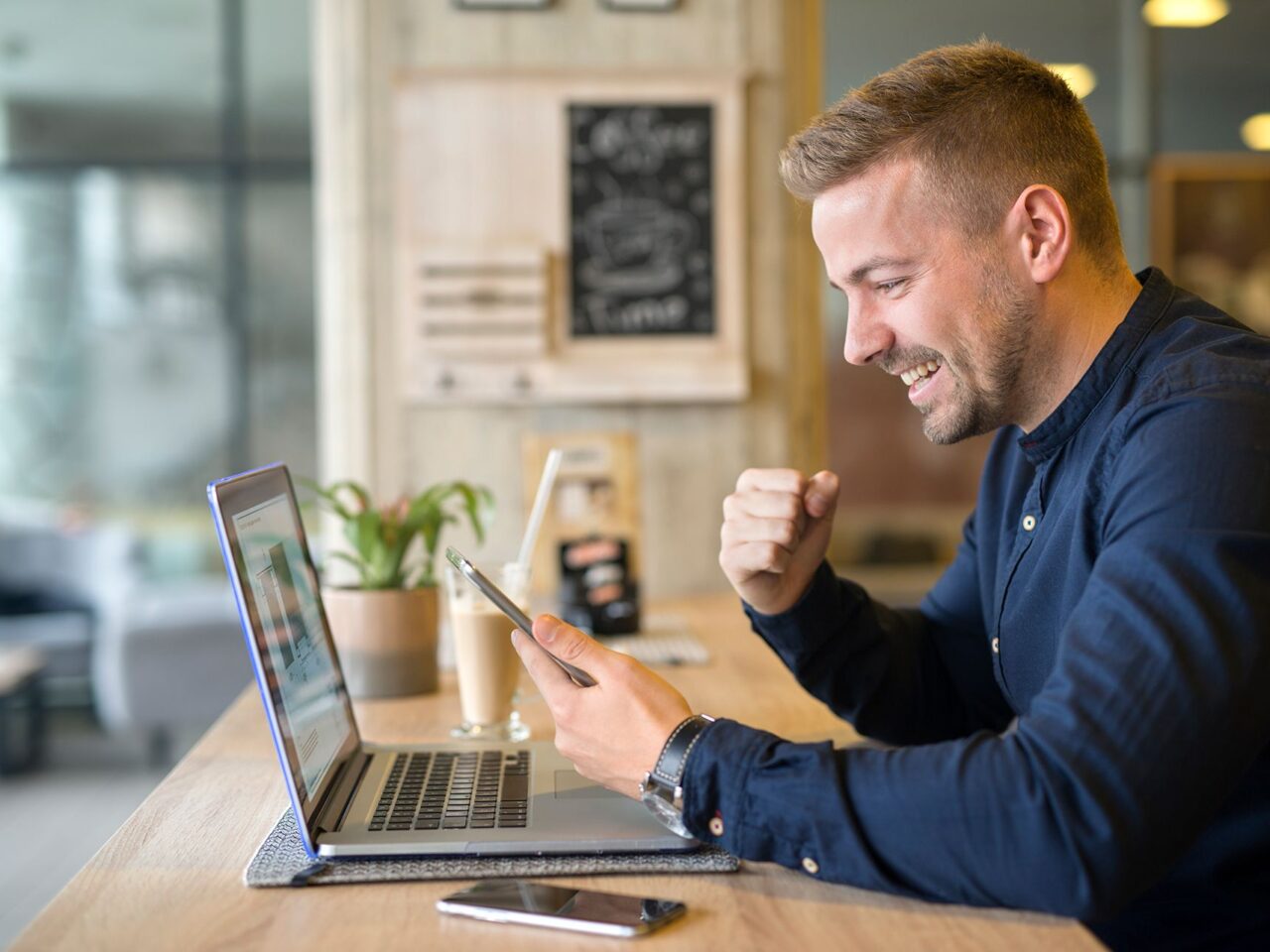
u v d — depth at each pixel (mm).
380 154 2674
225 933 800
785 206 2762
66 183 5816
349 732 1186
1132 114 4930
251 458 5898
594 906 822
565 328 2711
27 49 5797
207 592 4480
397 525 1598
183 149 5859
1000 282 1053
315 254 5910
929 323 1061
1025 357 1079
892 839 830
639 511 2537
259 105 5871
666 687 958
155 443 5859
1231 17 4863
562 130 2689
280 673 970
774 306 2766
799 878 893
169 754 4496
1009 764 812
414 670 1570
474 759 1181
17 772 4258
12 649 4594
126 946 781
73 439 5824
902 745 1306
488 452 2707
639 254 2715
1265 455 887
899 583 4781
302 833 917
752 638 1961
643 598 2514
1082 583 1053
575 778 1104
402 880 892
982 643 1361
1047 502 1146
